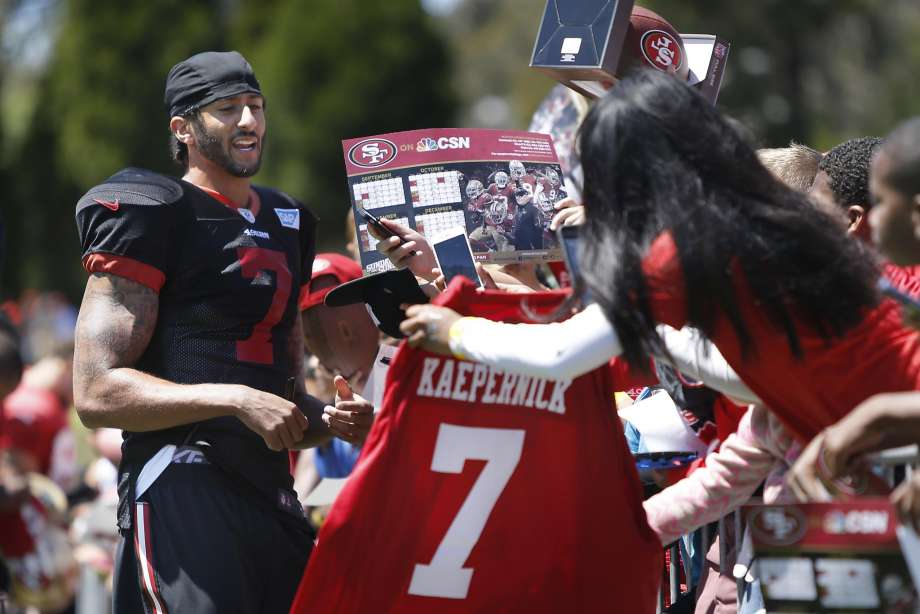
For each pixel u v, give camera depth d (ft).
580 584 29.04
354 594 28.86
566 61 35.35
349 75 320.50
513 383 28.71
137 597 35.88
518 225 35.91
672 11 236.22
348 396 36.04
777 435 28.60
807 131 233.76
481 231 35.63
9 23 360.69
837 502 23.75
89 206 35.17
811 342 25.41
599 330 25.85
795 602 24.03
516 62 425.69
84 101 333.83
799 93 242.99
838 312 25.11
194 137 36.83
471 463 28.66
